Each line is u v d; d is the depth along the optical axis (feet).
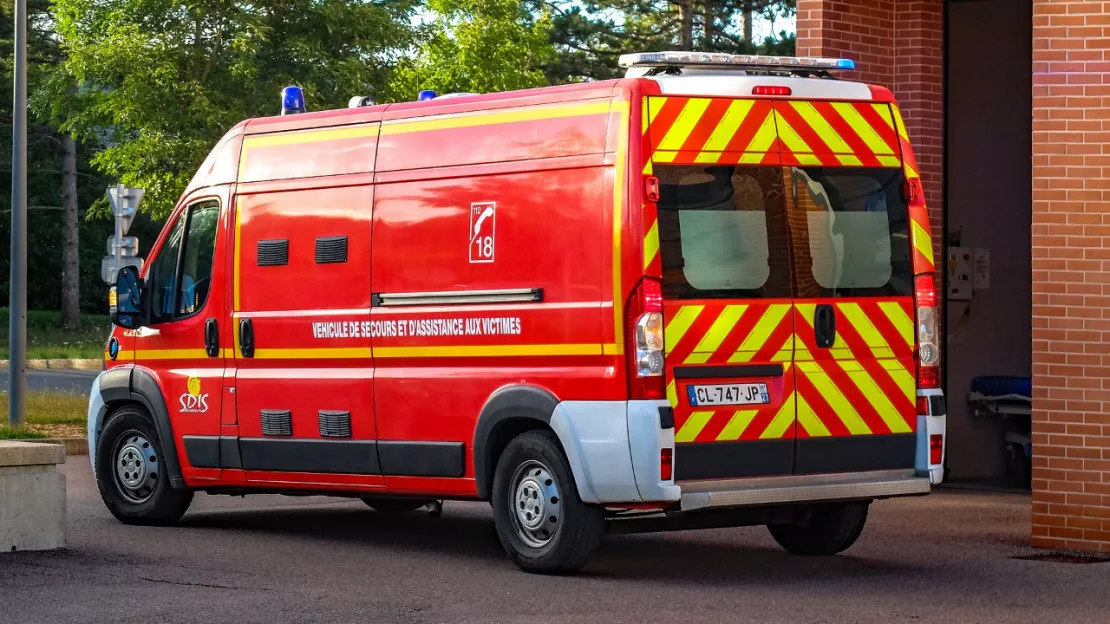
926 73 46.91
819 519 33.81
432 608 27.73
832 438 31.12
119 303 39.65
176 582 30.58
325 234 35.65
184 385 38.52
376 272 34.50
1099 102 34.91
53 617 26.94
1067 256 35.12
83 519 40.55
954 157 48.55
